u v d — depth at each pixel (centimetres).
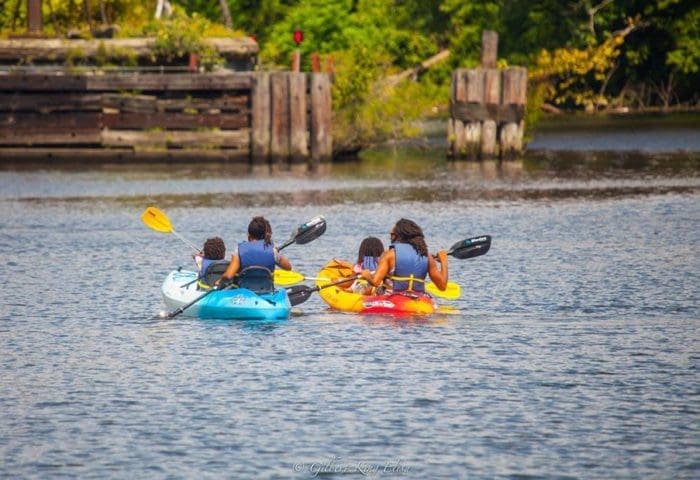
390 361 3769
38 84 11225
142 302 4834
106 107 11269
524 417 3192
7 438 3070
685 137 14062
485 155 11681
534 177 10038
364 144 12369
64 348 4019
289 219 7412
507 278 5259
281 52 16662
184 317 4509
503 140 11700
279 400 3353
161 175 10388
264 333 4184
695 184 9162
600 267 5503
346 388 3466
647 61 19225
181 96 11325
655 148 12850
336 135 12188
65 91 11281
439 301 4766
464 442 3002
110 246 6406
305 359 3797
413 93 12581
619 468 2827
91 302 4841
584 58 17375
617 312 4522
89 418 3225
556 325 4300
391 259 4550
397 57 18500
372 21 18100
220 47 11662
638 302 4703
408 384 3503
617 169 10625
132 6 13612
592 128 15825
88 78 11175
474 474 2789
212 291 4453
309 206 8112
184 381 3566
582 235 6550
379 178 10100
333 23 16788
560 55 17388
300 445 2991
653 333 4156
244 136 11375
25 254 6141
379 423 3150
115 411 3281
